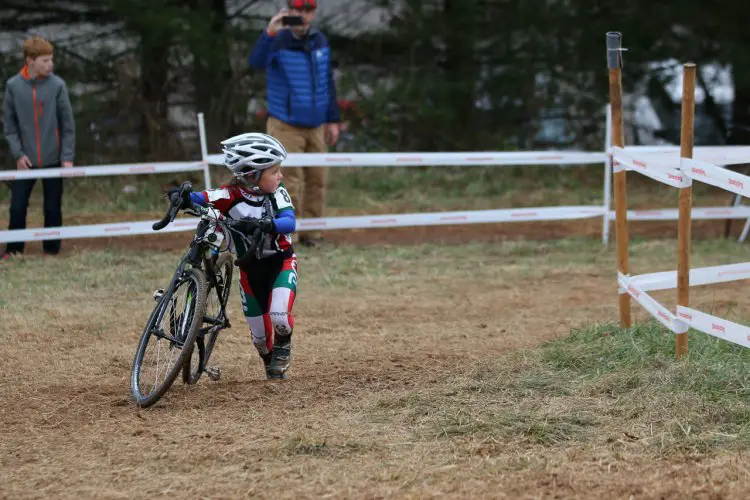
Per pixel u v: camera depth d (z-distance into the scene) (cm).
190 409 960
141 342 1005
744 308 1380
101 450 845
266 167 946
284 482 755
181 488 752
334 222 1889
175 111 2697
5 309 1414
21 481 775
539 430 850
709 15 2581
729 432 838
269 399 988
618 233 1162
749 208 1938
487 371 1048
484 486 736
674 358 1028
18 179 1792
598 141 2811
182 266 998
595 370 1022
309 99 1847
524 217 1928
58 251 1862
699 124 2892
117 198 2417
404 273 1717
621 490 721
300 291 1567
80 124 2545
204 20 2483
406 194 2572
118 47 2570
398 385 1030
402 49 2753
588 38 2647
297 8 1817
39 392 1032
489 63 2736
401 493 727
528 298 1519
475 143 2756
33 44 1766
